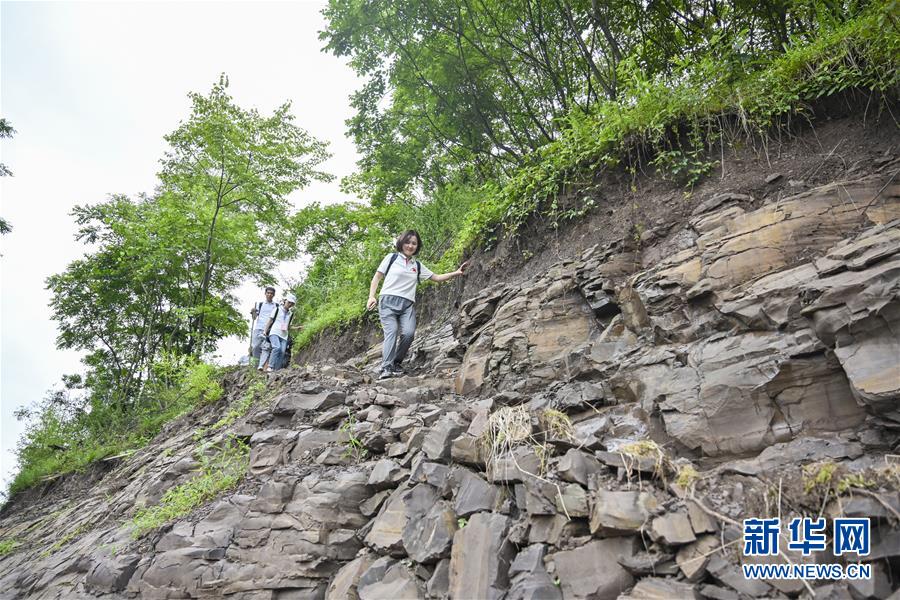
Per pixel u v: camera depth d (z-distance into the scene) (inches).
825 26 187.3
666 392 132.3
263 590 144.3
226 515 170.1
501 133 432.5
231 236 619.2
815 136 177.2
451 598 106.8
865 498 85.2
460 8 360.5
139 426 526.3
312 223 654.5
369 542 139.1
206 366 414.6
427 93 417.1
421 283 340.8
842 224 145.9
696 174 193.8
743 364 123.5
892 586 78.0
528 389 178.7
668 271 163.5
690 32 292.0
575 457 114.9
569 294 198.8
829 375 113.5
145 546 175.8
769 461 104.8
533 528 109.3
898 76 156.1
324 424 199.6
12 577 229.1
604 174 224.5
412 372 262.7
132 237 652.1
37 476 563.5
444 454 144.3
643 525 95.0
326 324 457.1
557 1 318.3
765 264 147.0
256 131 595.2
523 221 253.1
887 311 103.7
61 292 778.2
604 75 347.3
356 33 379.2
